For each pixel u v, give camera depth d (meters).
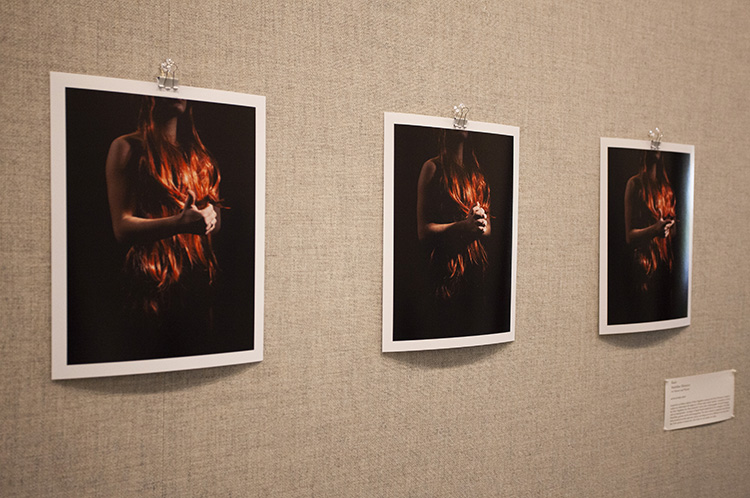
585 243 1.25
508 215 1.15
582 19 1.23
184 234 0.88
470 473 1.13
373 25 1.02
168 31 0.87
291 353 0.96
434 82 1.07
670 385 1.38
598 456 1.28
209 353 0.90
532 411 1.20
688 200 1.39
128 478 0.86
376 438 1.03
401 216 1.04
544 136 1.19
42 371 0.81
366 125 1.01
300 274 0.97
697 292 1.41
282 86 0.95
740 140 1.47
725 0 1.43
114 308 0.84
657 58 1.34
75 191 0.82
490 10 1.13
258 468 0.94
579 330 1.25
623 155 1.29
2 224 0.79
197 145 0.88
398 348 1.04
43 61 0.80
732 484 1.48
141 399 0.86
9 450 0.79
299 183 0.96
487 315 1.13
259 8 0.93
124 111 0.84
